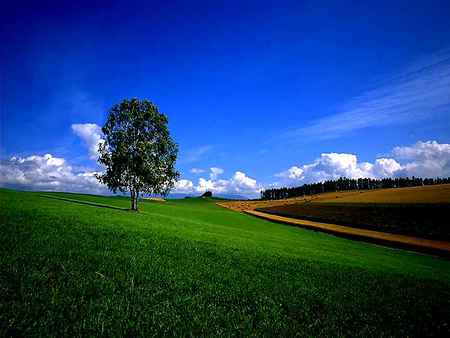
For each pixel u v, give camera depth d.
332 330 9.27
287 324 9.15
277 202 192.12
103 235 18.89
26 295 7.85
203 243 23.33
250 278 14.09
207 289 11.19
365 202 118.25
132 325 7.24
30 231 15.88
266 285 13.16
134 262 12.93
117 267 11.80
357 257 33.34
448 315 12.62
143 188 59.12
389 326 10.31
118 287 9.76
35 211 25.78
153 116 59.12
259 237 41.62
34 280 8.96
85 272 10.52
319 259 25.05
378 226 75.00
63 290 8.66
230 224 66.88
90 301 8.14
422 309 12.91
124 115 58.91
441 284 20.86
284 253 25.56
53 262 10.91
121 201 99.19
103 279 10.12
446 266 38.78
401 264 32.94
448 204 85.44
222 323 8.44
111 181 57.84
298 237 53.16
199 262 15.70
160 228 29.94
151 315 8.05
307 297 12.27
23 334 6.11
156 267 12.87
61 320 6.94
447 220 72.19
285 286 13.45
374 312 11.58
